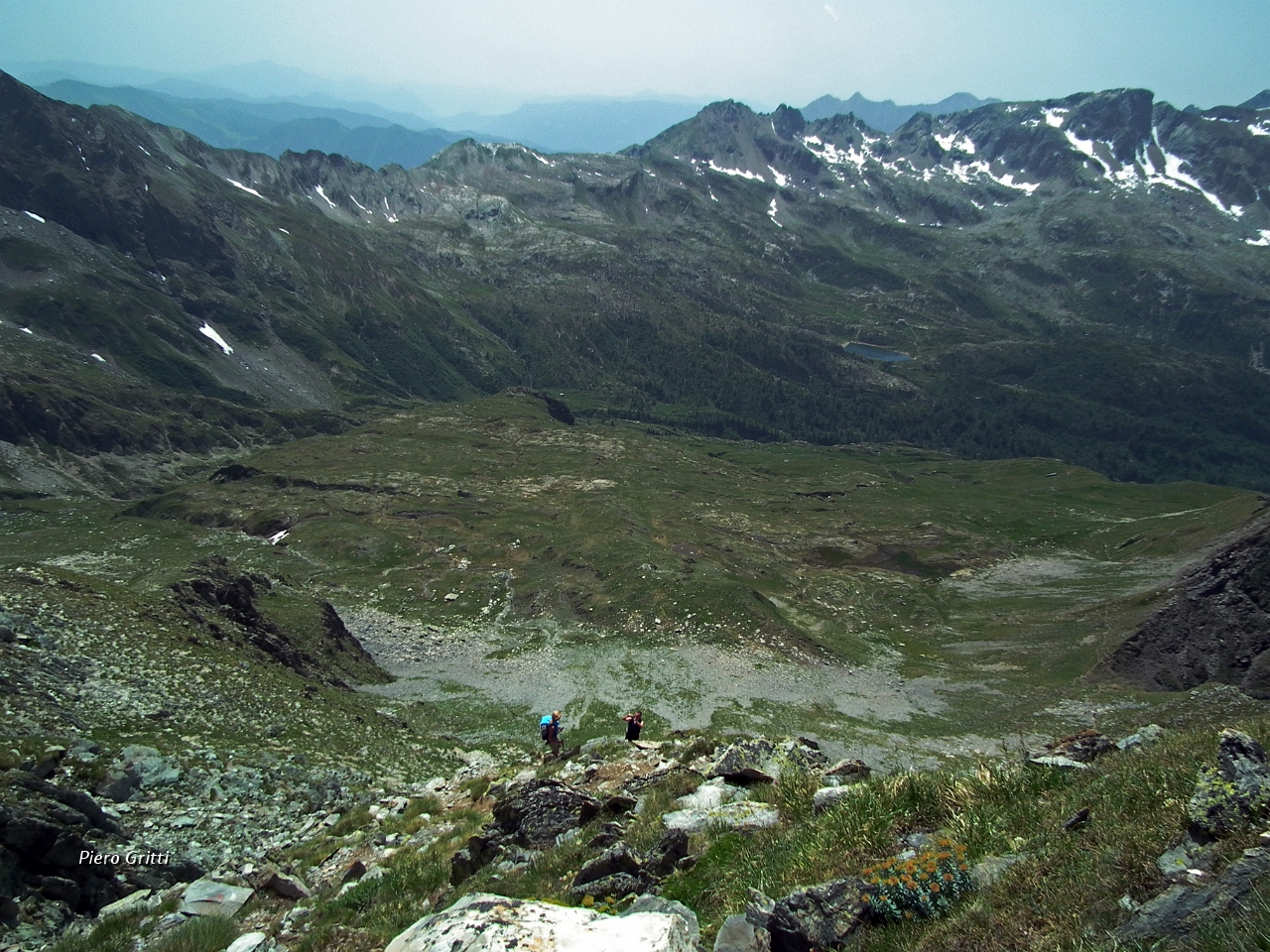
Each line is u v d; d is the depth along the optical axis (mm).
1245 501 152875
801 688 85312
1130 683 89312
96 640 42938
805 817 14945
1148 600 108188
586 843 16703
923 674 95125
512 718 71375
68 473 194375
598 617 103438
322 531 135625
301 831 29766
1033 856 10203
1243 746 9953
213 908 19922
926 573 147375
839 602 122812
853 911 10008
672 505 166250
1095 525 181750
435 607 109375
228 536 135000
